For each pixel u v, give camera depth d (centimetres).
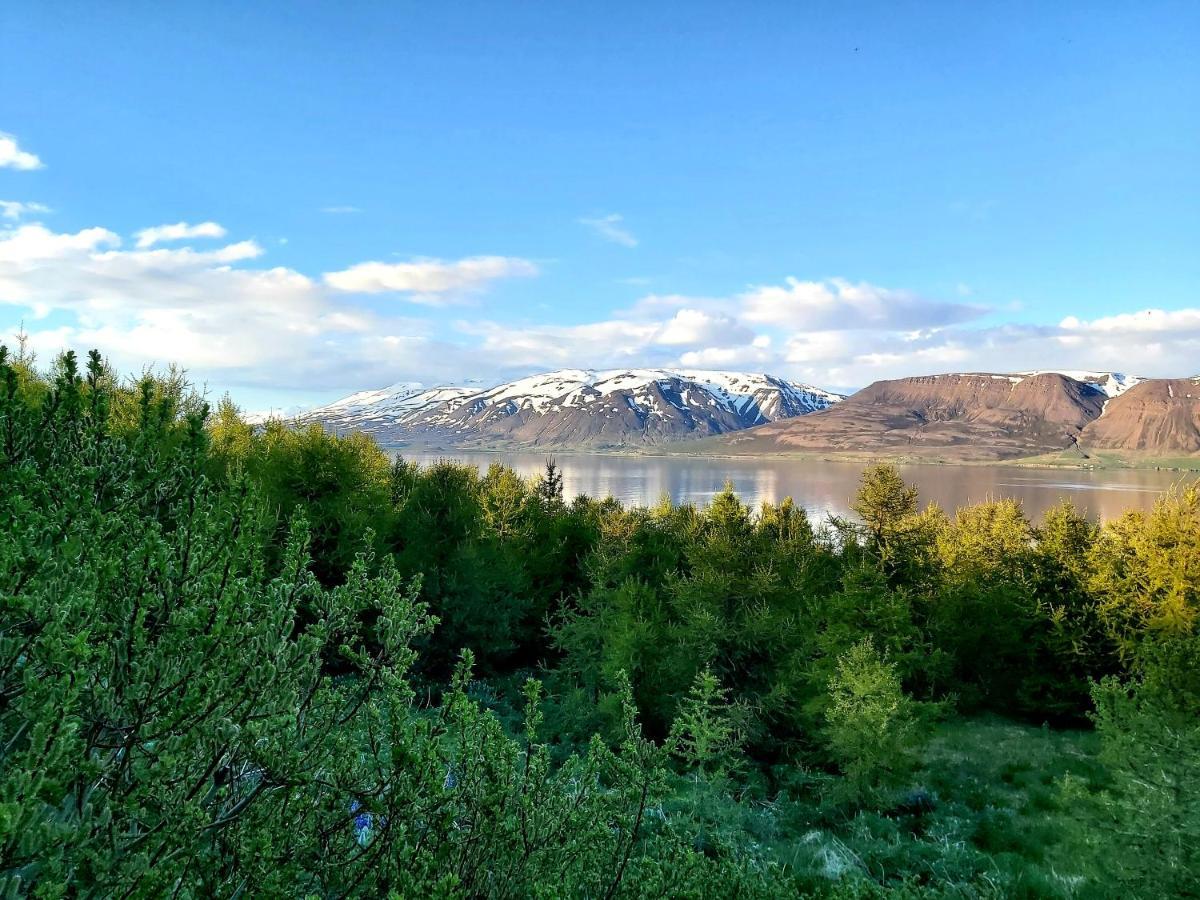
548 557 3225
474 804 305
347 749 286
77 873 198
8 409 317
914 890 654
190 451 346
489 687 2203
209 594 245
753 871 450
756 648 1981
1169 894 827
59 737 181
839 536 2911
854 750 1560
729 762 1526
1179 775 914
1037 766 1877
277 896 229
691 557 2622
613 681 1812
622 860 366
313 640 271
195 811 220
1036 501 16375
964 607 2588
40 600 204
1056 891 1046
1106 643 2453
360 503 2198
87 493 288
